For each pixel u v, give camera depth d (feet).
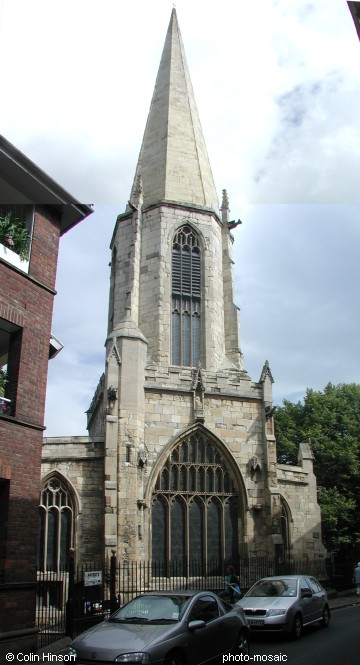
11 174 61.57
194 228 134.92
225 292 136.46
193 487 102.73
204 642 42.37
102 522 95.76
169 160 142.41
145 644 38.09
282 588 64.13
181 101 152.05
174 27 164.66
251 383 111.96
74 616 66.44
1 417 56.03
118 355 103.86
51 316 65.46
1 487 56.08
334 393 178.19
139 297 128.47
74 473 97.55
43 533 93.66
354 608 90.27
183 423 104.73
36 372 61.77
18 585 54.08
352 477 154.20
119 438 98.84
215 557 100.99
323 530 144.46
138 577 92.84
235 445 106.93
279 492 107.14
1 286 59.62
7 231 62.03
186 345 126.21
